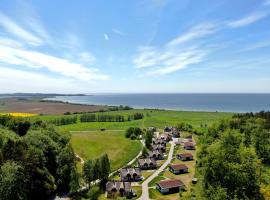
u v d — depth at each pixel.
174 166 97.31
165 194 77.12
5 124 104.62
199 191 70.94
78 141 129.00
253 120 137.25
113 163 105.75
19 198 63.06
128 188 76.69
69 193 78.75
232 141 87.75
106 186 78.69
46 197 75.00
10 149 71.81
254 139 100.88
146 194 77.06
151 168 101.81
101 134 152.25
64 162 86.25
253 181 63.41
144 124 198.25
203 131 160.38
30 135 88.06
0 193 60.91
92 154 113.56
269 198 60.78
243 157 67.94
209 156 69.94
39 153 77.88
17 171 64.44
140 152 123.38
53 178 79.19
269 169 83.62
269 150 93.69
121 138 142.88
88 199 74.62
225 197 58.66
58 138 102.88
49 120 191.75
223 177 64.50
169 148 133.25
